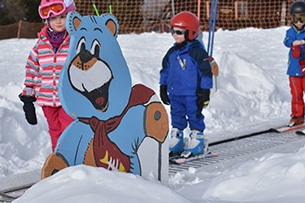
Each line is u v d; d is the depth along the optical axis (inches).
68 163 149.9
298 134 282.0
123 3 873.5
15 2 1017.5
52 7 180.2
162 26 872.3
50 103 186.5
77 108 150.7
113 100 159.3
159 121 171.3
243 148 252.5
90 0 853.2
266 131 289.7
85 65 152.3
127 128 163.6
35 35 880.3
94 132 155.5
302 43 292.4
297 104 301.9
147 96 167.5
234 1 860.6
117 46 160.9
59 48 184.9
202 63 228.4
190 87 230.5
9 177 201.3
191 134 233.5
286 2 832.9
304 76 299.3
